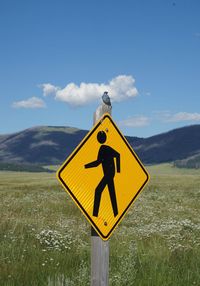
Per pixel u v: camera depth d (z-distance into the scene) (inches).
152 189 1830.7
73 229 600.7
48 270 350.0
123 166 195.5
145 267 362.6
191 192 1630.2
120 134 195.5
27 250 423.8
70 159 178.4
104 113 190.4
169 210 1002.7
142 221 762.8
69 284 286.5
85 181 182.2
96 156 186.2
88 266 366.6
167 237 542.3
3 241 465.7
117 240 521.3
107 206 188.1
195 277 336.8
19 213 832.9
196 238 534.0
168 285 316.8
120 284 300.7
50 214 852.6
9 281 311.4
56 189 1867.6
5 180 4018.2
